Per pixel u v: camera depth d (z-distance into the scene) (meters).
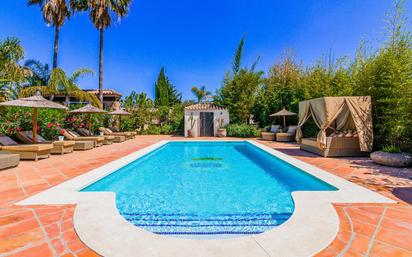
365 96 8.27
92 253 2.24
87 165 6.81
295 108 16.00
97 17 17.92
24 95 14.84
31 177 5.34
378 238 2.51
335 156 8.38
